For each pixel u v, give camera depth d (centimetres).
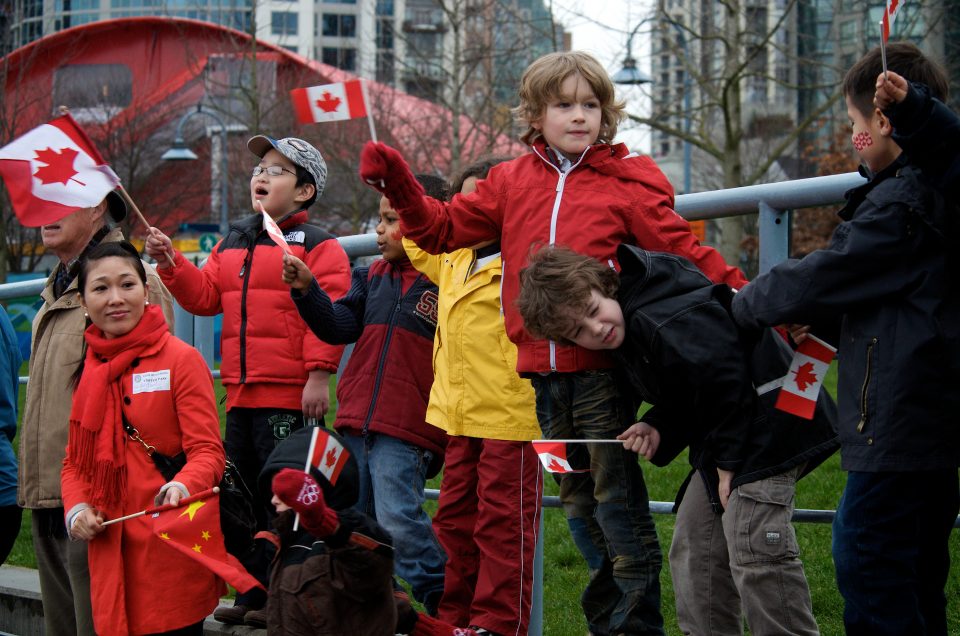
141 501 396
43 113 2623
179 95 3173
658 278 337
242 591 369
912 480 301
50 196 392
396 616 323
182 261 452
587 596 388
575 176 374
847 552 309
